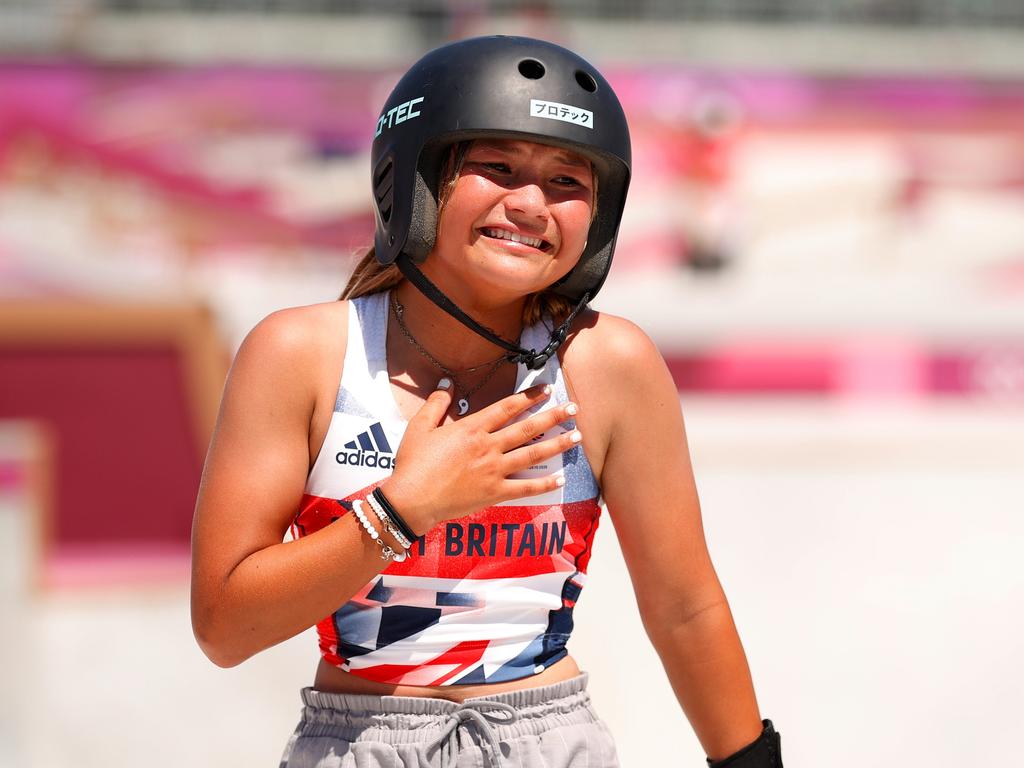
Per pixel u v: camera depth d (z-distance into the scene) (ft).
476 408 21.26
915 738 57.57
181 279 68.69
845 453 71.10
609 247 21.91
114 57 69.21
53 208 68.18
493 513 20.35
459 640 20.48
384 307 21.33
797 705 58.23
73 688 58.44
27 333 65.87
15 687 58.39
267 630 19.42
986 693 59.57
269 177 70.33
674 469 21.99
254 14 80.33
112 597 62.75
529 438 19.52
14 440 64.18
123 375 66.23
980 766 56.70
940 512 68.33
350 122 71.10
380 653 20.57
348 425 20.40
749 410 72.74
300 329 20.49
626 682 58.08
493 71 19.94
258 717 57.57
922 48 82.79
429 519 19.01
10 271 66.90
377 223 21.81
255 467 19.94
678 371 73.20
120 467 64.80
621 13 84.17
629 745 55.57
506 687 20.79
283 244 70.23
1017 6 85.56
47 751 56.29
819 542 66.44
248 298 69.41
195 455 65.57
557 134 19.79
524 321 21.80
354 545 18.94
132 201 69.00
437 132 19.92
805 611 62.90
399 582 20.29
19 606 61.36
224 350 68.39
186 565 64.49
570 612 21.99
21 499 63.31
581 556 21.85
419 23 82.07
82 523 63.87
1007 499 69.26
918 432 72.08
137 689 58.75
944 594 64.23
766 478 69.46
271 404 20.08
